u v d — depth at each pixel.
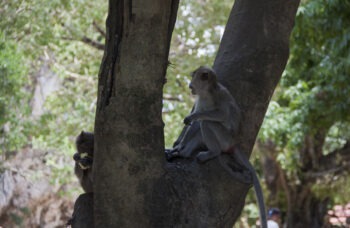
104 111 6.53
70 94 20.41
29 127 18.70
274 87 8.04
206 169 7.27
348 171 22.70
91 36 20.97
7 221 22.05
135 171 6.61
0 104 16.41
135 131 6.52
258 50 7.98
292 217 23.47
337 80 15.30
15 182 22.02
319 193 22.67
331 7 14.41
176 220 6.82
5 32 17.20
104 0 19.39
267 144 22.06
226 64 8.08
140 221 6.71
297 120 18.02
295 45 16.19
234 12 8.34
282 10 8.13
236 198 7.39
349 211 29.91
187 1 19.92
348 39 14.25
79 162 7.41
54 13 18.70
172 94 19.73
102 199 6.72
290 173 22.98
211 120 7.73
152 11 6.35
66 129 19.77
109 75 6.51
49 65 21.80
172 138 19.33
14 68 16.34
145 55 6.43
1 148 18.09
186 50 20.58
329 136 23.42
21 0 17.44
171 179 6.91
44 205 22.47
